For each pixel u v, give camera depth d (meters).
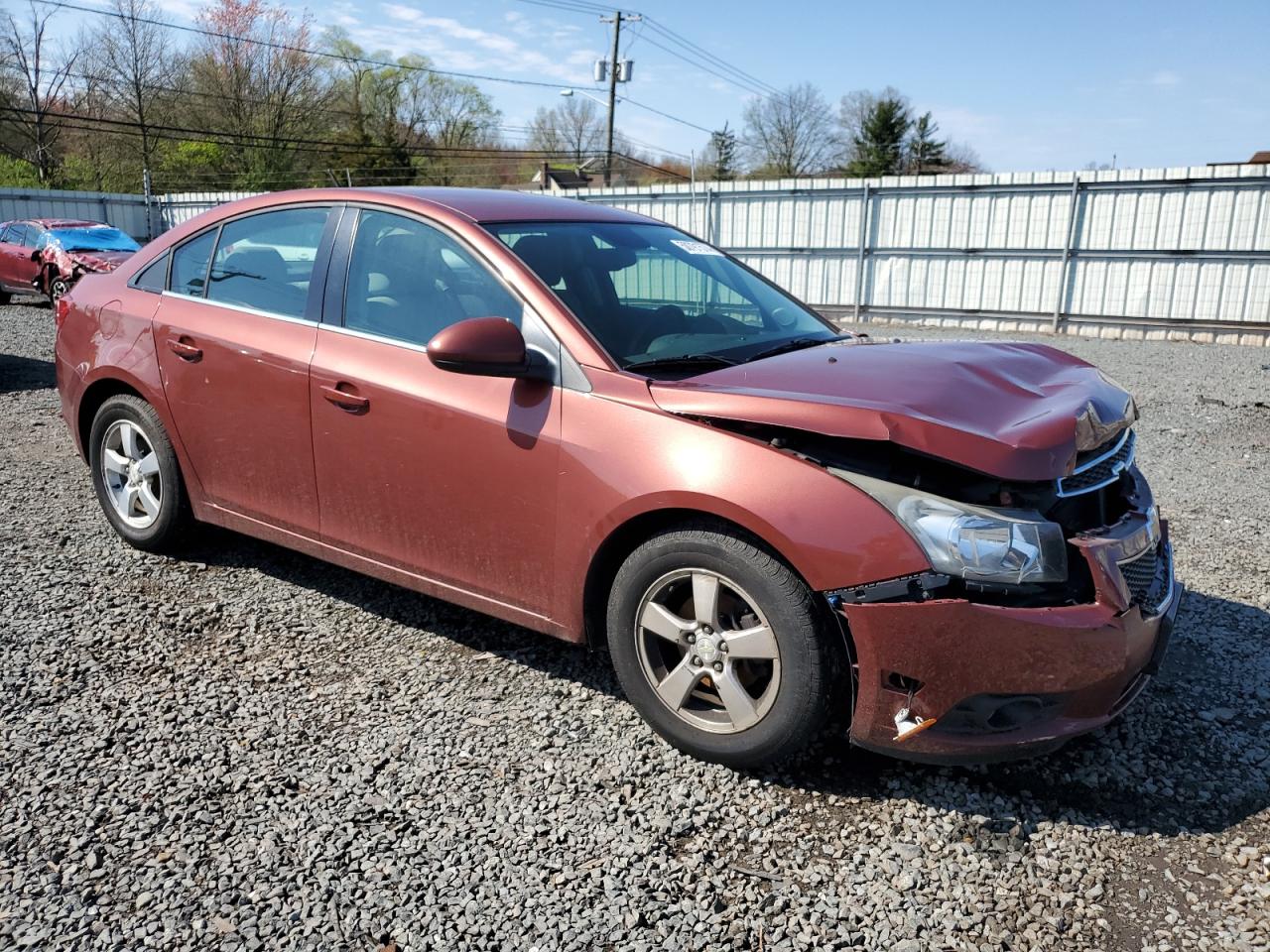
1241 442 7.80
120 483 4.49
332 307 3.58
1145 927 2.27
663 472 2.74
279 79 47.81
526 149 62.31
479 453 3.12
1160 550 3.05
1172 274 16.38
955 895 2.37
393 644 3.67
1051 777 2.86
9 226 17.72
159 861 2.44
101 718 3.11
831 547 2.54
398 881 2.38
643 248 3.76
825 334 3.78
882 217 18.86
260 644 3.65
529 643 3.69
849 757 2.95
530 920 2.26
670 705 2.92
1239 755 3.00
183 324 4.00
